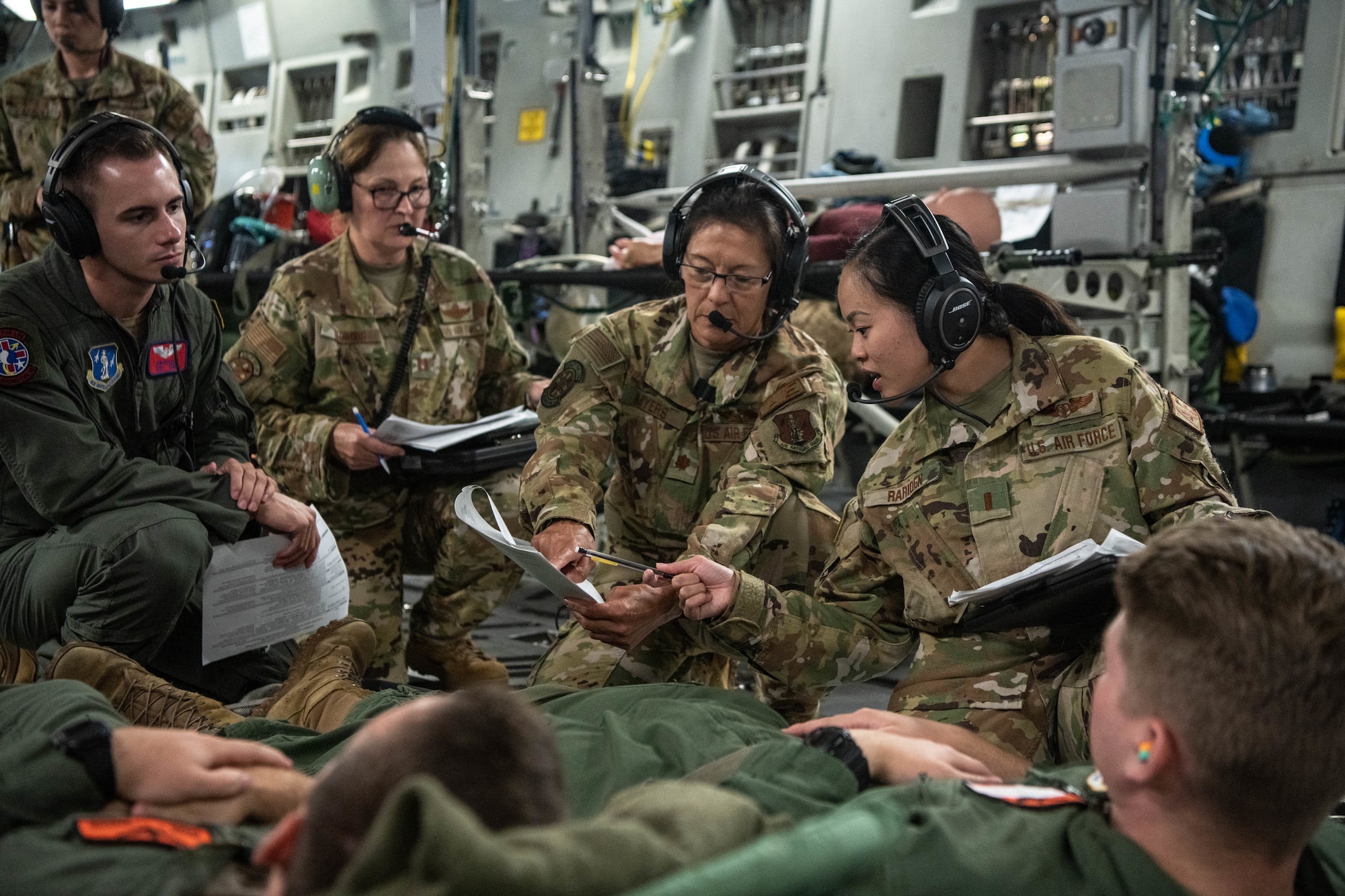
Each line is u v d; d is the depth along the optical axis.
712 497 2.27
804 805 1.26
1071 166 3.81
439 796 0.74
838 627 1.98
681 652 2.34
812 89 5.78
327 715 1.90
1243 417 4.09
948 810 1.19
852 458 5.51
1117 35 3.60
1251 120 4.75
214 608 2.27
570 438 2.27
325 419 2.84
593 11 6.41
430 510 2.95
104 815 1.23
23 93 3.75
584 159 4.95
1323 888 1.24
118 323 2.32
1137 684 1.10
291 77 7.36
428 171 2.98
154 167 2.21
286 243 4.83
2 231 3.81
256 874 1.09
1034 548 1.81
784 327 2.38
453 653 3.03
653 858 0.84
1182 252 3.59
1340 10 4.61
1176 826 1.11
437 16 4.68
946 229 1.86
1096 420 1.82
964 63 5.31
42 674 2.31
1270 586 1.05
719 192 2.19
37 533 2.34
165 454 2.44
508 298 4.39
